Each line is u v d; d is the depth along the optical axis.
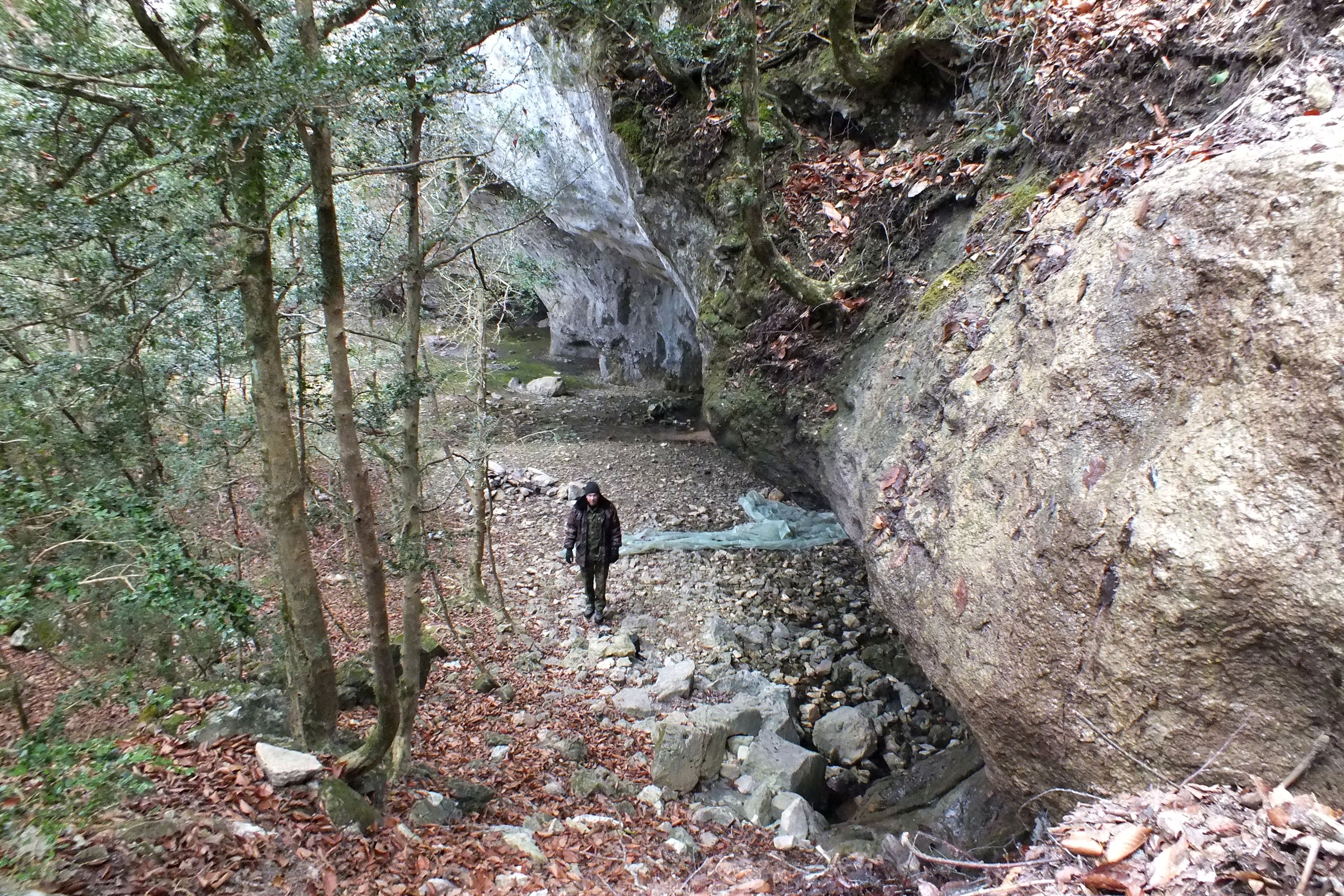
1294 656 2.52
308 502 7.43
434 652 6.20
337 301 3.29
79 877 2.76
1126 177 4.05
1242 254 2.89
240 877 3.07
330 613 7.06
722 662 7.28
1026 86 5.97
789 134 8.21
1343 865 2.12
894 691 7.03
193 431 4.84
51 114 3.23
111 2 3.41
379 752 3.84
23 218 3.23
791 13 8.59
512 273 6.47
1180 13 4.82
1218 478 2.72
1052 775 3.41
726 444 8.28
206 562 3.92
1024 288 4.33
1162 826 2.50
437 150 5.28
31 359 4.13
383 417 4.71
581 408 16.30
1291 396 2.61
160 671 4.26
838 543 9.74
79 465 4.00
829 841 4.84
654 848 4.57
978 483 4.09
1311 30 3.88
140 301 4.08
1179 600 2.72
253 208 3.41
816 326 7.22
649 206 10.21
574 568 8.80
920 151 7.07
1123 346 3.32
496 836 4.12
